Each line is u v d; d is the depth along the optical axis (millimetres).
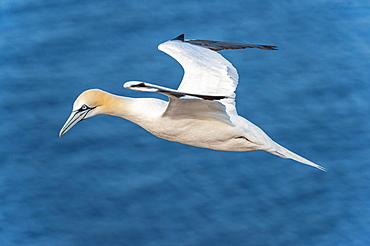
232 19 41188
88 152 31609
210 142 14383
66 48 38312
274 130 32688
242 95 34750
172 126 13984
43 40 39000
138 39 38906
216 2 42625
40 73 36438
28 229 28141
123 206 28953
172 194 29391
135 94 34781
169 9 41719
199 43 16422
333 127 33031
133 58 37188
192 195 29312
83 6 42000
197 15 41344
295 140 32188
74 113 14508
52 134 32562
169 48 15820
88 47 38281
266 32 40125
